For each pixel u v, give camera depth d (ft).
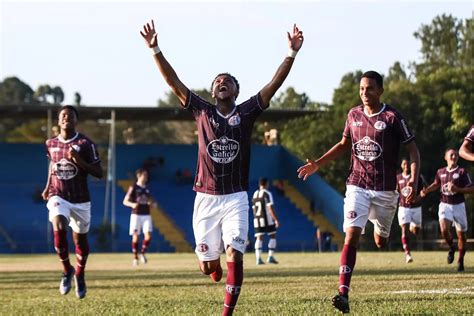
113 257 127.75
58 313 35.83
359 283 47.85
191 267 82.33
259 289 45.70
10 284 59.26
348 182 35.40
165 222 190.39
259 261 86.43
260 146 205.46
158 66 30.86
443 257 91.61
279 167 205.87
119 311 35.68
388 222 36.22
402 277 52.75
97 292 48.34
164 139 346.74
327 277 56.24
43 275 72.54
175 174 202.80
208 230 30.86
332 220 188.24
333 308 33.71
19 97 465.47
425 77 223.71
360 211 34.45
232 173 30.60
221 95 30.37
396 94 211.82
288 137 248.93
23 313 36.29
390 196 34.96
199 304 37.93
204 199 30.81
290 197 199.62
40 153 198.18
